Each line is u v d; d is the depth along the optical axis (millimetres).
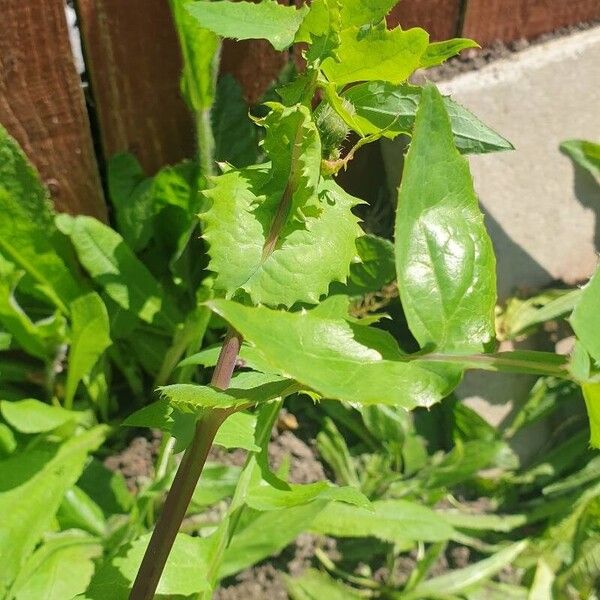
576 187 665
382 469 630
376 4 329
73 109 545
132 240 598
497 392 647
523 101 647
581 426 661
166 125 586
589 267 674
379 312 649
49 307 614
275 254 333
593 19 672
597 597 602
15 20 493
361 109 348
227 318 207
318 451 633
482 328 247
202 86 524
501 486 639
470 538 616
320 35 316
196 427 316
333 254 341
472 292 246
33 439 557
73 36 536
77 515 549
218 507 581
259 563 579
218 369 334
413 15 612
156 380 618
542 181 657
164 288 631
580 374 228
